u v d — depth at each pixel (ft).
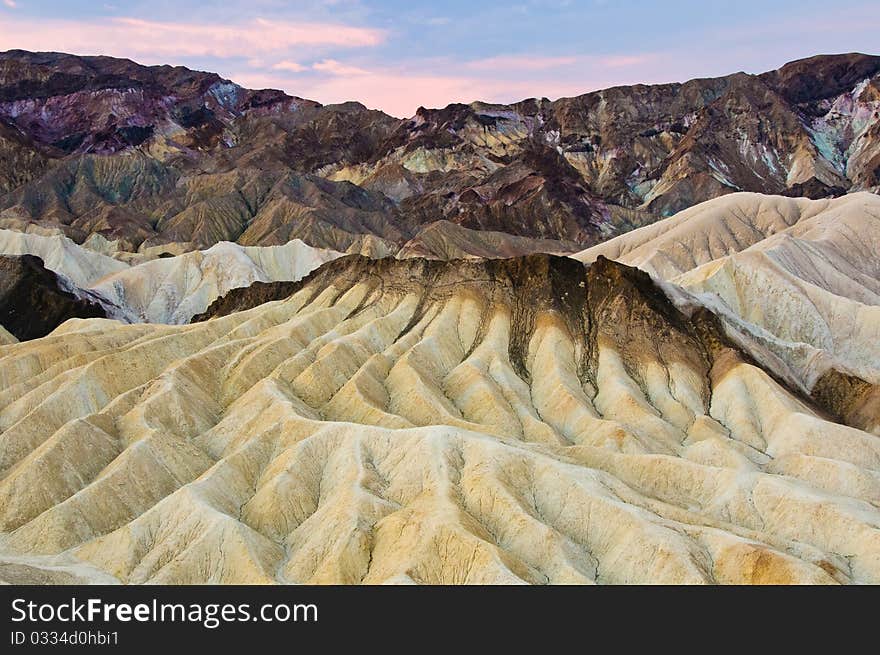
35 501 197.98
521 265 327.26
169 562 164.45
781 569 156.35
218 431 238.27
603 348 294.05
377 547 164.35
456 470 187.73
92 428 221.66
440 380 279.69
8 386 283.38
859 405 291.38
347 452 199.62
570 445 242.37
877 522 180.04
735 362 283.38
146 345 294.66
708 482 203.21
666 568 157.69
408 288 338.75
